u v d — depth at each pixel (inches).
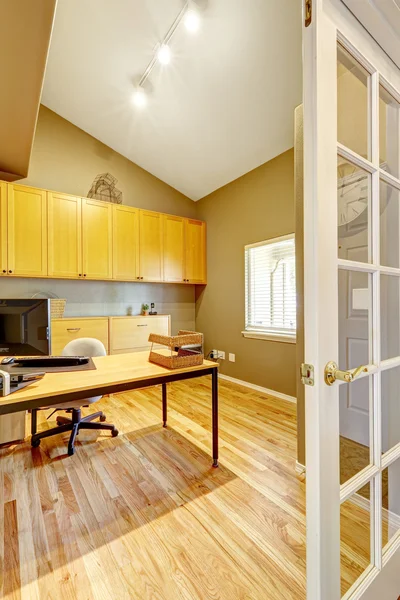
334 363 30.3
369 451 37.7
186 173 163.3
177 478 71.6
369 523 37.2
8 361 68.2
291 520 57.9
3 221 118.6
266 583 44.9
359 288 37.3
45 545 52.1
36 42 57.7
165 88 114.3
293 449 85.4
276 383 131.6
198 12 84.6
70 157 146.2
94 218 140.8
